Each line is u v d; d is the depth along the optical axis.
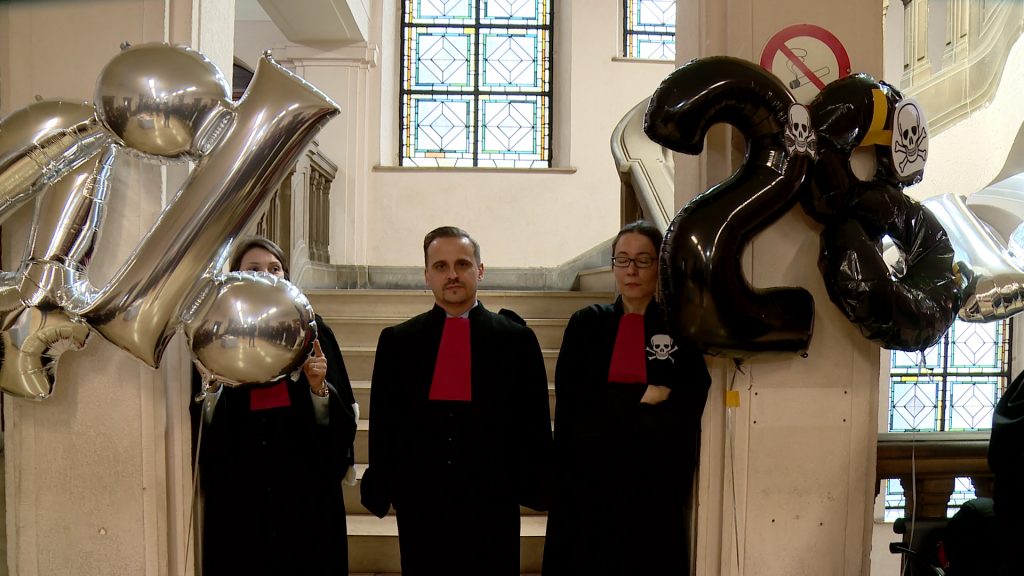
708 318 1.42
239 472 1.59
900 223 1.54
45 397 1.41
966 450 1.83
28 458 1.62
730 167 1.68
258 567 1.58
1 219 1.33
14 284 1.31
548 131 5.71
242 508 1.58
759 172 1.45
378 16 5.23
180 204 1.27
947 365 5.61
